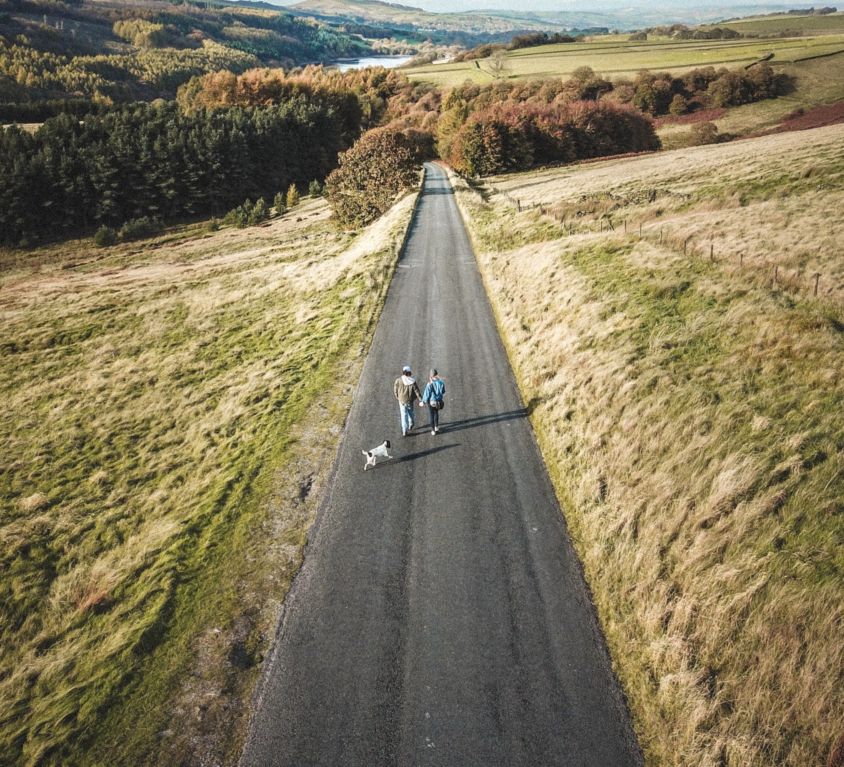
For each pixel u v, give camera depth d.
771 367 12.55
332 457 12.35
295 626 8.09
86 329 29.66
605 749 6.34
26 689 7.78
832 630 6.86
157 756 6.45
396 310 22.11
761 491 9.27
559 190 50.28
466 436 13.07
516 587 8.66
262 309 27.98
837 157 33.38
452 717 6.72
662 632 7.63
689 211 30.83
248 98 124.25
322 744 6.47
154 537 10.77
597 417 12.70
